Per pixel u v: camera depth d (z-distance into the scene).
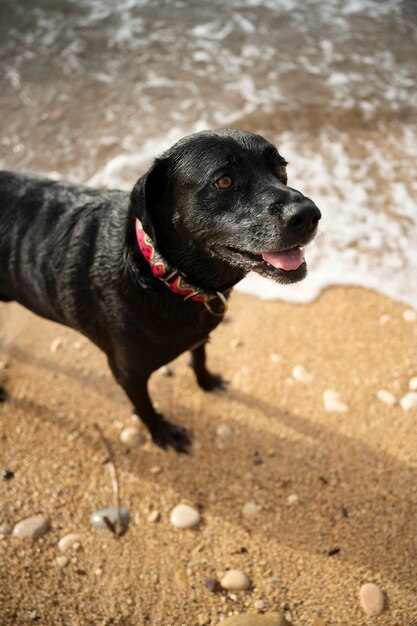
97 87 1.92
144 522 1.04
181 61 2.02
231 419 1.18
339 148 1.69
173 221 0.87
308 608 0.94
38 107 1.84
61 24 2.17
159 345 0.94
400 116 1.79
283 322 1.32
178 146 0.86
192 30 2.16
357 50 2.05
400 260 1.42
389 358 1.25
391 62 1.99
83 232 0.94
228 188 0.83
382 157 1.66
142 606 0.95
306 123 1.77
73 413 1.19
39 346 1.30
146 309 0.90
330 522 1.03
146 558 1.00
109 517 1.04
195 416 1.18
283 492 1.07
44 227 0.97
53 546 1.01
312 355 1.26
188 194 0.84
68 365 1.27
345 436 1.14
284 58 2.02
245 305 1.36
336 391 1.21
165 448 1.13
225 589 0.96
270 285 1.39
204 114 1.81
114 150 1.70
